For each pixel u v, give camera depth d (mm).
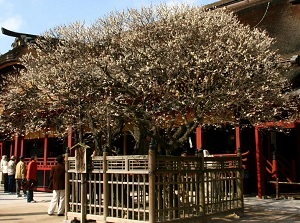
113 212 10484
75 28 18359
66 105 16312
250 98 13195
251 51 14320
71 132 18578
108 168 10625
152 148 9531
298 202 15438
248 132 19219
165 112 13680
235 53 13156
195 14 15250
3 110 21188
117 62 13391
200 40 13734
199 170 10961
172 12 15719
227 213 11766
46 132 21641
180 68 12758
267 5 22734
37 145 28984
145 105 13250
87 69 14914
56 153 28000
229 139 20906
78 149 11375
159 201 9648
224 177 12086
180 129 12508
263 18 22312
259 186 16828
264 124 16234
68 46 16781
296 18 20875
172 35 13922
